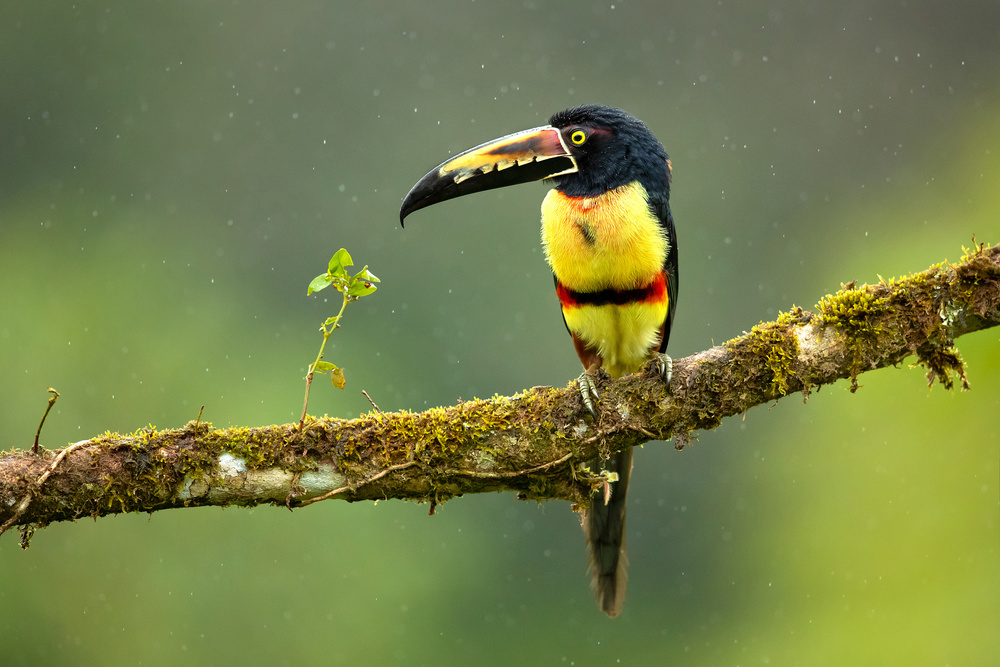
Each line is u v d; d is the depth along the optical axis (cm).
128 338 1741
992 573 1109
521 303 1934
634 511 1859
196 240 2034
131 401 1628
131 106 2109
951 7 2352
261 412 1673
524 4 2362
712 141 2312
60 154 2061
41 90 2100
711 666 1714
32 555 1376
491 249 1967
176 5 2184
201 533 1436
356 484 476
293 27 2245
